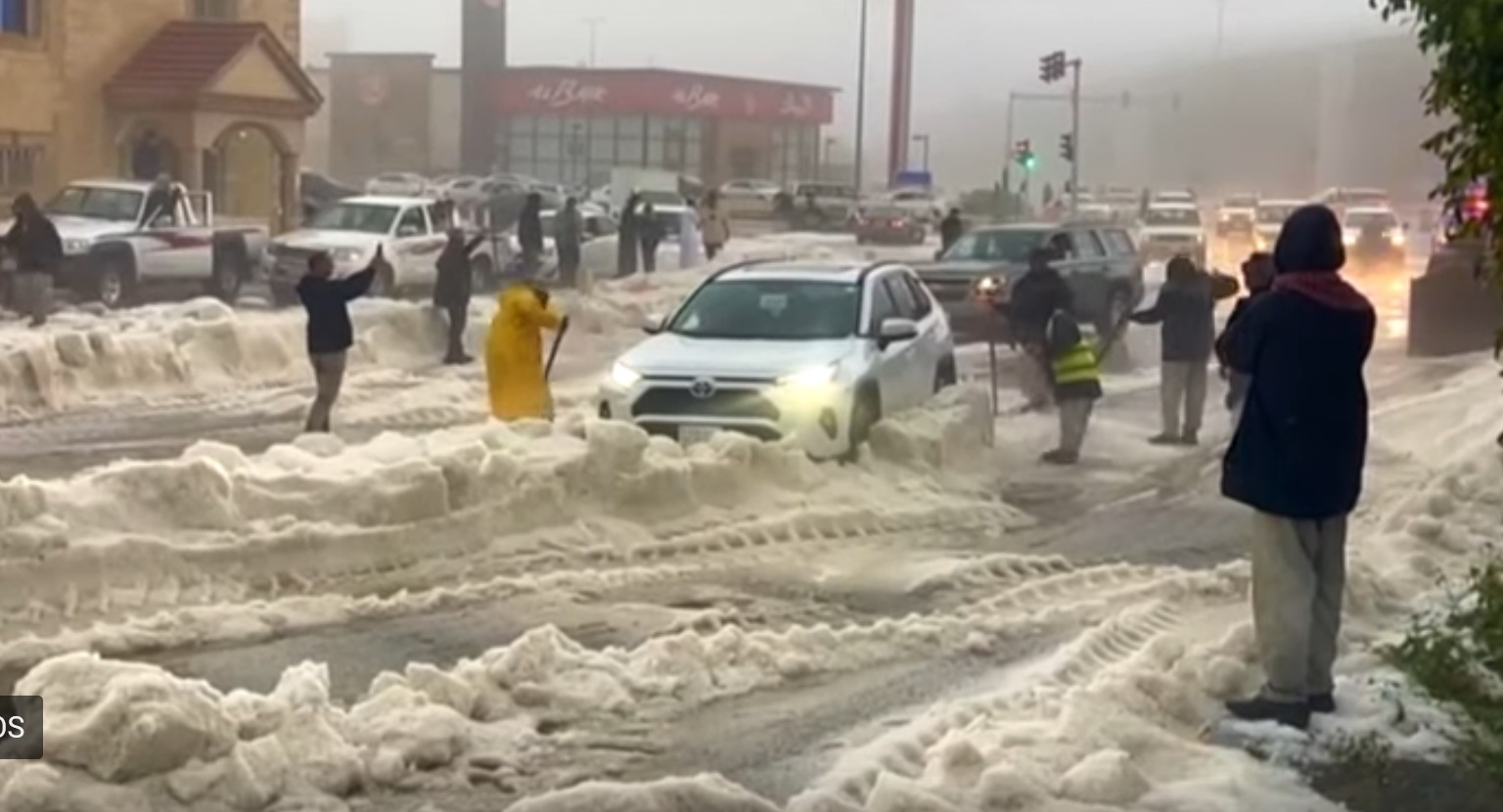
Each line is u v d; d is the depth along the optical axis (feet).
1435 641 44.32
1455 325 124.57
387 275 157.89
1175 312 87.25
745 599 54.13
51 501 51.19
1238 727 39.01
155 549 51.47
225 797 33.78
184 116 198.18
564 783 36.24
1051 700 40.88
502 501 59.41
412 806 34.60
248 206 212.43
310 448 62.69
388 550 55.98
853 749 38.55
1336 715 40.16
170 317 115.24
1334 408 39.01
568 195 242.37
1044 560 60.59
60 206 153.89
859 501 67.82
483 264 174.50
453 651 46.96
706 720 40.88
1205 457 84.64
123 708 34.30
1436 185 54.19
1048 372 88.43
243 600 51.26
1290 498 38.93
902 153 418.51
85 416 94.63
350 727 36.91
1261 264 66.18
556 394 103.81
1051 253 108.58
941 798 33.88
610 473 62.28
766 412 71.51
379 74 442.09
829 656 46.37
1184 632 49.47
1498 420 83.92
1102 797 34.40
